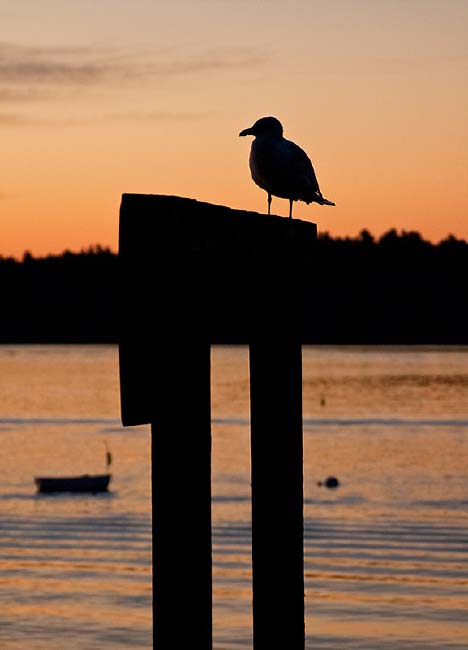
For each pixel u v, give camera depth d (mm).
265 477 5988
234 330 5492
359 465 66938
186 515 4758
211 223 5172
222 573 32469
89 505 51969
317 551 37562
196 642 4758
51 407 123250
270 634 5910
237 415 104062
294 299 6238
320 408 114250
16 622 27844
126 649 25562
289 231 6156
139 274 4566
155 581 4750
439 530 42594
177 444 4754
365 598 29797
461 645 24938
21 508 51031
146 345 4574
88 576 33719
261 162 7715
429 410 110875
